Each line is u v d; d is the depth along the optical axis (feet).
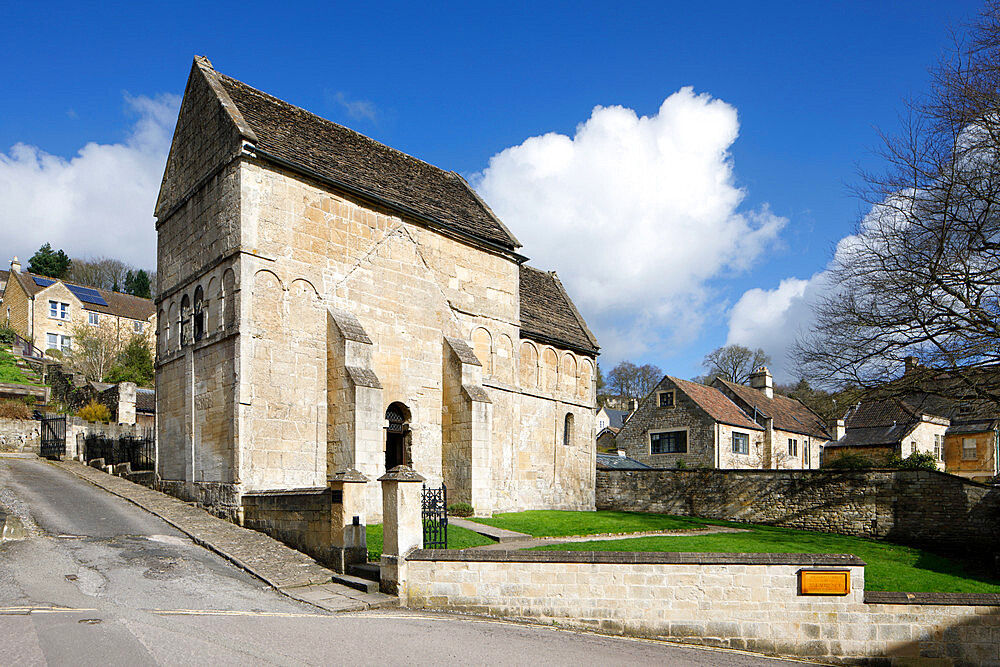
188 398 66.59
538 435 92.73
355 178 71.82
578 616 41.60
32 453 104.01
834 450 156.25
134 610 35.17
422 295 76.02
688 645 40.83
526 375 92.48
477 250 84.64
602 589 41.78
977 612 40.63
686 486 101.65
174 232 73.15
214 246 64.49
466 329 81.51
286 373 62.13
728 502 97.76
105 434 100.83
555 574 41.91
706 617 41.47
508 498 86.28
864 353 79.00
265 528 55.06
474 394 75.10
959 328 71.46
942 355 72.84
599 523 78.84
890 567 67.62
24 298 193.06
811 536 84.12
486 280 85.56
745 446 154.81
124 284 305.12
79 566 43.39
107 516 59.00
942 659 40.57
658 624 41.52
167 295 73.31
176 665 26.53
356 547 47.01
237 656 28.22
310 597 41.29
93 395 132.26
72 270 289.53
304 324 64.03
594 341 106.63
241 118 64.03
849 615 41.22
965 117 69.77
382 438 64.39
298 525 51.42
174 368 70.74
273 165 63.36
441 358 77.56
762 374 179.83
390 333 71.77
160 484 71.15
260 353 60.44
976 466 151.12
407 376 73.05
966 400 74.59
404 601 41.96
